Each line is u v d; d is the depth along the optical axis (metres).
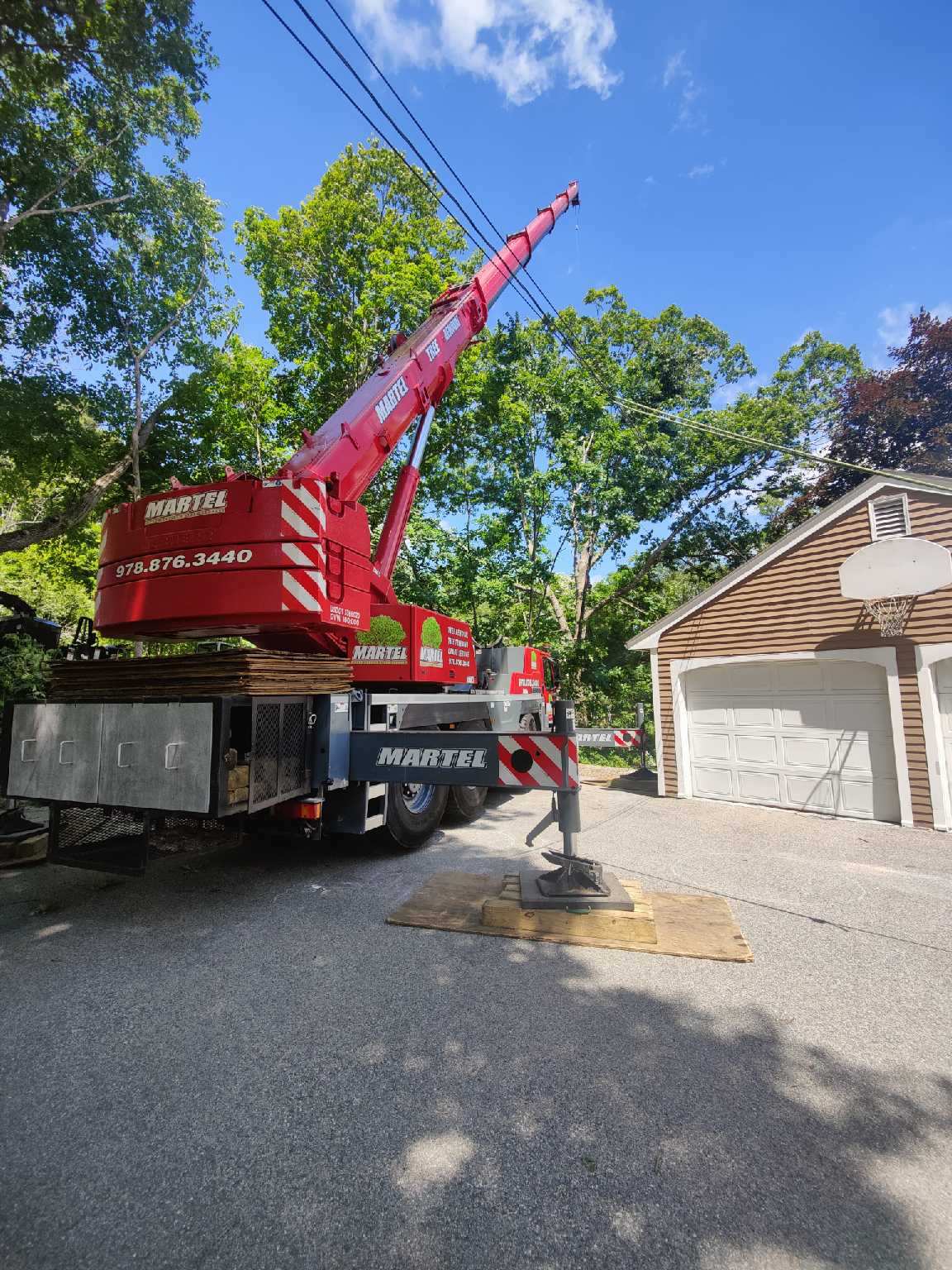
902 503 7.76
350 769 4.55
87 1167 1.95
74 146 11.52
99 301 13.17
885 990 3.19
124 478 14.75
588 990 3.16
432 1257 1.65
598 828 7.11
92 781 3.74
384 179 15.48
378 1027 2.79
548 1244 1.69
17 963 3.43
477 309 8.52
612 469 18.55
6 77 7.02
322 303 15.51
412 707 5.64
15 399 11.98
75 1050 2.60
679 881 5.06
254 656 3.69
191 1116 2.20
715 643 9.24
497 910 3.91
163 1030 2.76
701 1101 2.30
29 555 21.97
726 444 18.25
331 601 4.52
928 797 7.27
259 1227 1.74
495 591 16.05
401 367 6.69
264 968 3.37
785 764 8.59
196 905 4.34
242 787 3.59
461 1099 2.30
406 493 7.16
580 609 21.08
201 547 4.43
